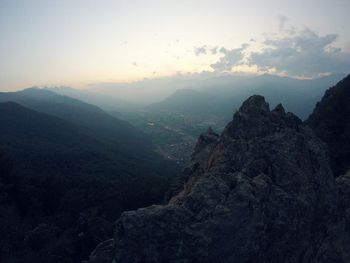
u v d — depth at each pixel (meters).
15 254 44.44
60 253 43.06
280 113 40.62
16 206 66.50
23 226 56.56
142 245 26.22
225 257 26.83
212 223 27.16
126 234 26.23
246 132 38.41
